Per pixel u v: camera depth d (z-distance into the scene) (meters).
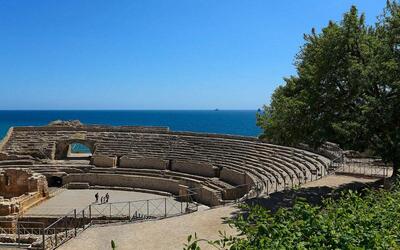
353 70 32.03
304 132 36.12
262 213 10.92
